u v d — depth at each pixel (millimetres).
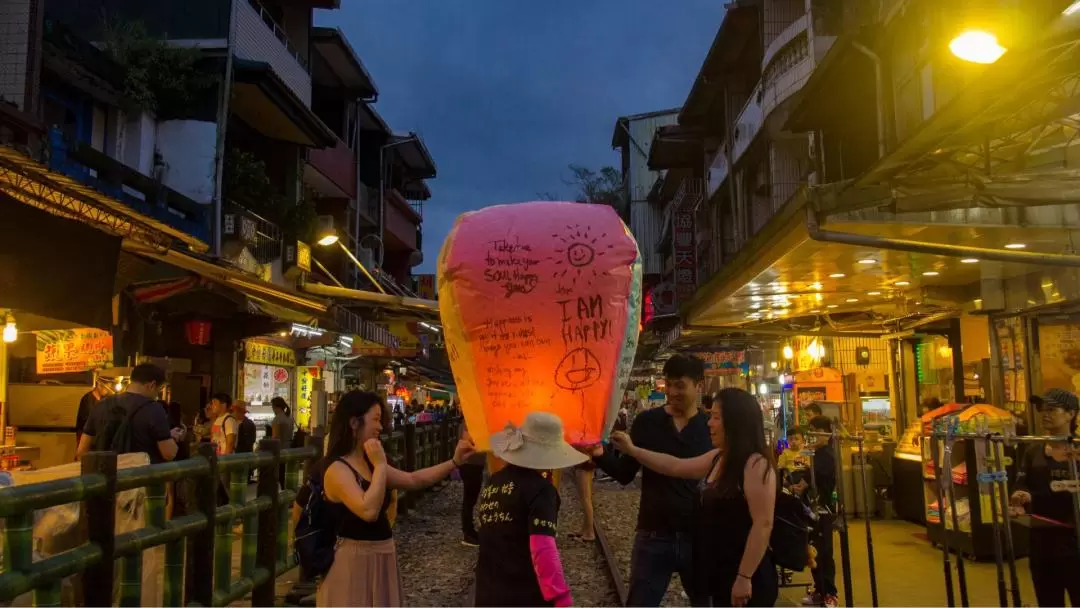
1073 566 4762
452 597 7285
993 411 8227
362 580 4238
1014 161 6551
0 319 8727
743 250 8977
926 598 6816
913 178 6016
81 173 10273
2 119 8680
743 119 21031
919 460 10266
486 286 4453
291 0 21234
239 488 5375
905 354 13320
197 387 14453
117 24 14797
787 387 16188
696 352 21422
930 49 9992
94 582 3615
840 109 14414
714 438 4117
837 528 6176
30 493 3150
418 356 25641
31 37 10336
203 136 15000
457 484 16984
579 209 4629
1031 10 5215
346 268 23688
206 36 15727
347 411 4402
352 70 24078
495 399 4445
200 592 4695
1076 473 4453
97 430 6234
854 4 15078
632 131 39531
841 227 6492
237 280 10336
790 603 7055
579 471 10133
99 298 7547
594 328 4410
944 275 9359
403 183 35312
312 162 21750
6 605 3855
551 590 3344
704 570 4121
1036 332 9172
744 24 20594
